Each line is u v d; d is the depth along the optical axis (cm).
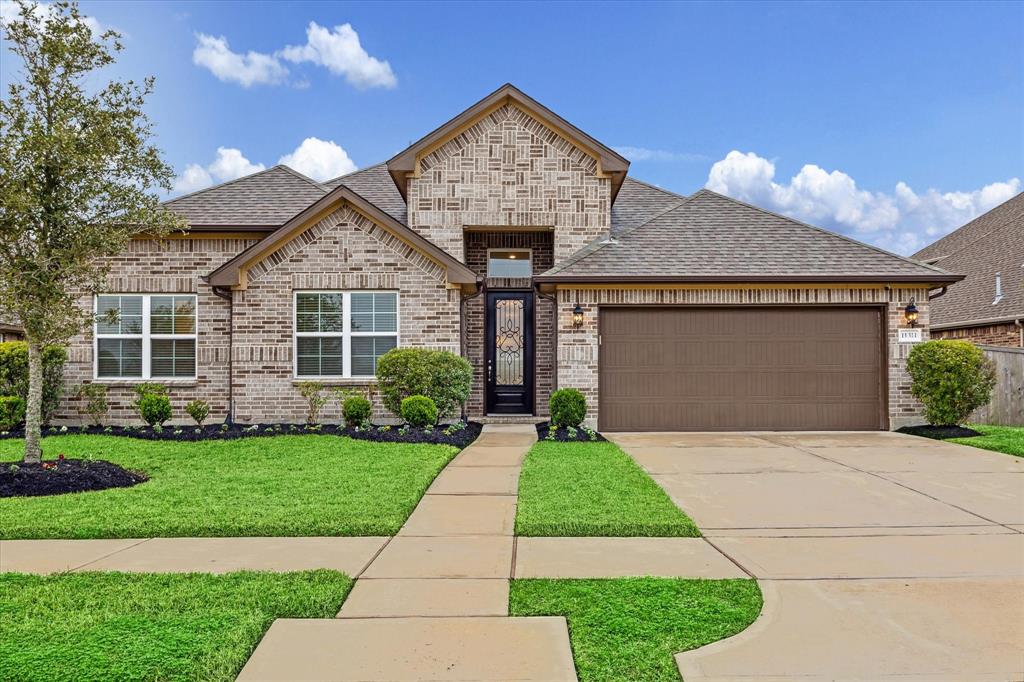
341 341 1282
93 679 310
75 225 796
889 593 429
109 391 1301
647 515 623
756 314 1266
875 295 1250
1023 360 1292
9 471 754
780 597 422
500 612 399
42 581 447
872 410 1259
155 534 571
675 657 338
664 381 1262
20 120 759
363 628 376
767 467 884
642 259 1279
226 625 371
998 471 847
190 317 1335
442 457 913
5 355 1206
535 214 1403
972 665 330
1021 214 2133
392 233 1268
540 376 1439
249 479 773
